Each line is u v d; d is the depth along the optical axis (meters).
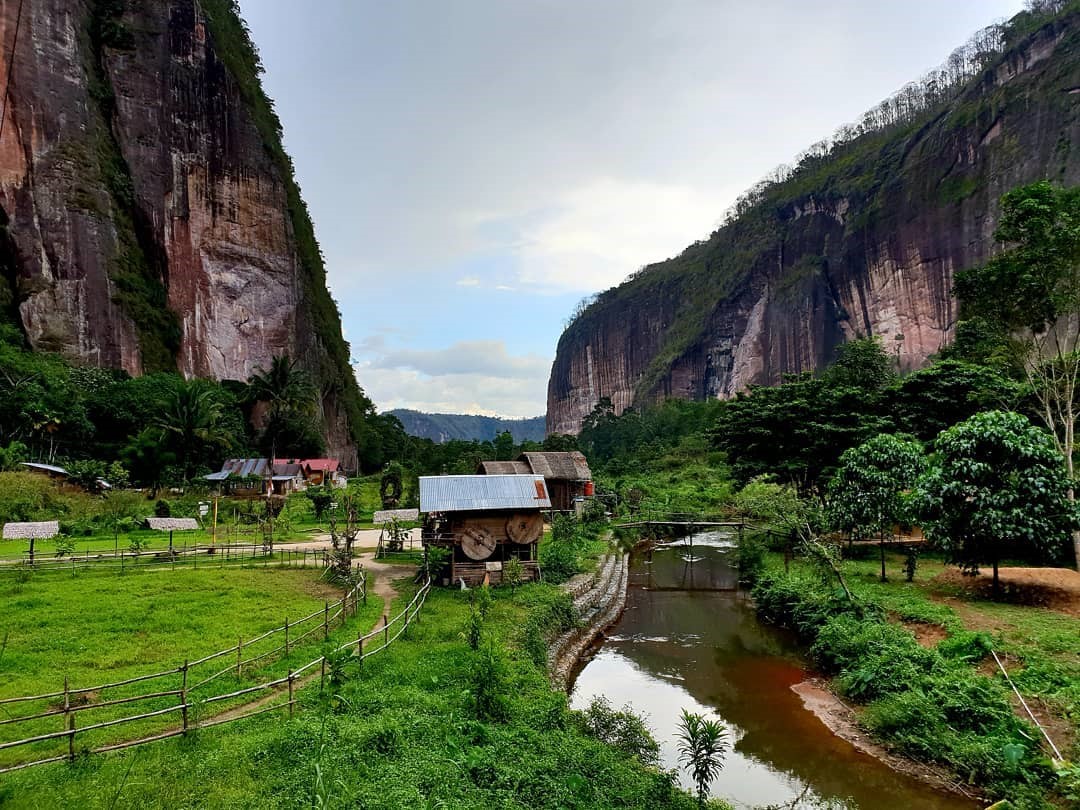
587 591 23.03
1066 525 17.59
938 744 12.04
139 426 52.25
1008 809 9.74
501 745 9.93
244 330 78.12
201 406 49.44
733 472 37.31
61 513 32.50
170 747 9.23
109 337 63.00
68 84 64.50
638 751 11.86
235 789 7.98
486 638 14.99
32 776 8.22
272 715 10.53
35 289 59.16
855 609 18.36
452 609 18.05
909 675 14.17
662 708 15.48
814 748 13.25
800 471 33.50
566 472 41.09
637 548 38.75
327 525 38.16
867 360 36.94
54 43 64.06
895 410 31.38
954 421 29.95
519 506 22.00
